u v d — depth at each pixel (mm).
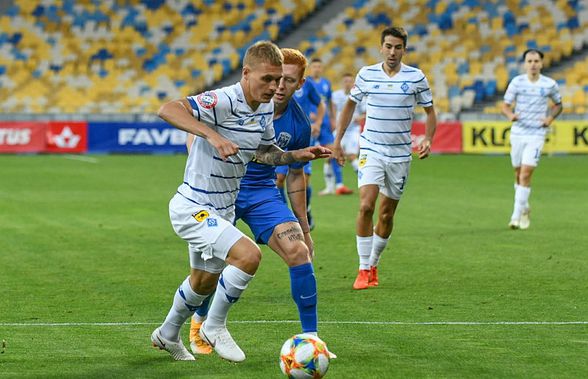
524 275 33375
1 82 113062
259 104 20250
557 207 55719
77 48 115938
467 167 84250
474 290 30484
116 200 59094
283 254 22156
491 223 48438
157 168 83250
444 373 20234
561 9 114500
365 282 30984
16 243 41344
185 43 116500
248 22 117812
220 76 113938
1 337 23766
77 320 25953
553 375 20078
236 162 20422
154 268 35000
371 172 31266
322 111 48562
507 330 24578
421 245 40844
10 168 82188
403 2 117500
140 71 114250
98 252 38906
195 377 19938
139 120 103312
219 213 20750
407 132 31750
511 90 46531
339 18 117500
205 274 20812
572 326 25078
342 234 44562
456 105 107312
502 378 19859
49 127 99875
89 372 20328
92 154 99688
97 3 119062
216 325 21188
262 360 21469
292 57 23656
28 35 116688
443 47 112688
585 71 108375
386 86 31516
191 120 19109
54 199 59469
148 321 25844
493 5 115688
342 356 21750
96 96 112438
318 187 70188
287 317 26391
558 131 98688
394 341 23312
